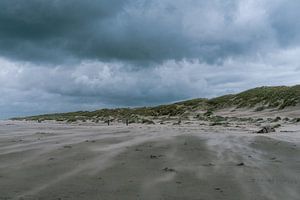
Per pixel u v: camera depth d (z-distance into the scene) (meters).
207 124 35.16
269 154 12.64
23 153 12.19
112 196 7.12
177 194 7.27
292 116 41.69
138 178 8.61
